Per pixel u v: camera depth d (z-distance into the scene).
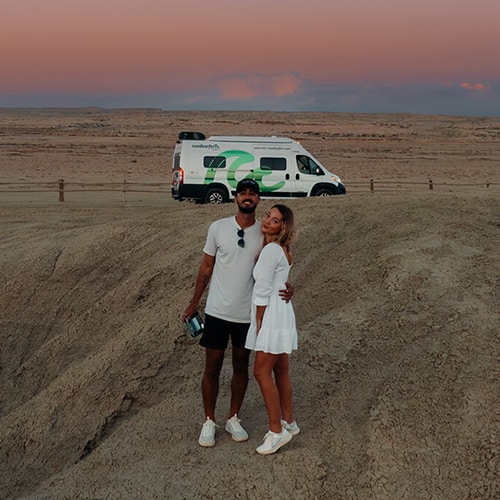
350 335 6.71
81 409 6.95
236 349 5.25
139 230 11.63
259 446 5.16
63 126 94.94
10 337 9.82
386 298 7.24
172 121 115.69
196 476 4.96
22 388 8.65
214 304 5.19
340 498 4.79
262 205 12.51
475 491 4.73
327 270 8.62
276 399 5.04
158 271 9.60
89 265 10.72
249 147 19.64
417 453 5.07
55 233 12.94
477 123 119.69
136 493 4.86
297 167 19.66
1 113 198.38
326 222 10.19
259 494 4.74
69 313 10.00
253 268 5.12
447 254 8.01
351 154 49.84
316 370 6.30
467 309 6.68
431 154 51.50
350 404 5.76
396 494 4.79
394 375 5.96
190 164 19.53
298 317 7.70
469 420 5.27
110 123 107.94
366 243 9.04
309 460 5.02
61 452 6.63
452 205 10.31
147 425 5.86
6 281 10.62
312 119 129.25
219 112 175.75
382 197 11.87
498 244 8.38
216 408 6.02
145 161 41.81
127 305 9.25
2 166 36.19
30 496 5.21
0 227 15.45
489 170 39.66
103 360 7.43
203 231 11.08
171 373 7.15
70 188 27.70
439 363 5.97
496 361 5.82
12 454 6.77
